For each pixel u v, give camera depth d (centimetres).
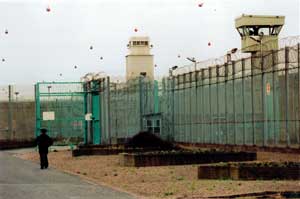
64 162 3569
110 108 5397
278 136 3519
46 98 6019
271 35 4459
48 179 2481
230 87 4109
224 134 4197
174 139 5038
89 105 5238
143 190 2008
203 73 4512
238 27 4466
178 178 2388
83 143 5469
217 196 1756
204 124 4509
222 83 4222
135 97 5262
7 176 2641
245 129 3903
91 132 5253
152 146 4181
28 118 6256
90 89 5178
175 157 3084
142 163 3067
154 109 5197
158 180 2342
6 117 6238
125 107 5384
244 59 3909
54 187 2134
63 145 5609
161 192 1930
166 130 5109
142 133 4269
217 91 4303
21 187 2136
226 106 4166
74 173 2802
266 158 3156
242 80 3944
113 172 2766
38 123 4981
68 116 5975
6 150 5681
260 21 4453
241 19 4447
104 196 1841
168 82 5119
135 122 5238
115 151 4131
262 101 3700
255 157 3106
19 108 6266
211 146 4388
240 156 3102
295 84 3338
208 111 4444
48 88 5094
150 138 4225
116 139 5378
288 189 1872
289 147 3397
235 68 4031
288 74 3412
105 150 4138
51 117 4997
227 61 4141
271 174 2198
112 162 3419
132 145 4231
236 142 4022
